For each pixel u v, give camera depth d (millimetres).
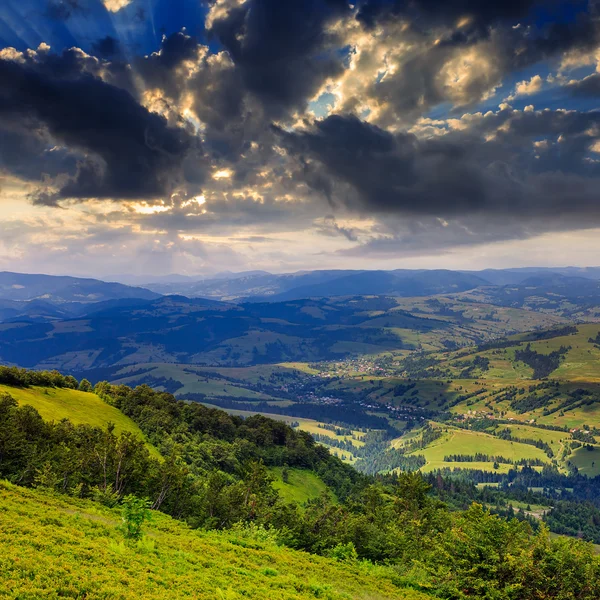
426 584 53750
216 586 34344
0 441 81875
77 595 25234
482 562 49844
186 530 59938
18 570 26219
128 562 34250
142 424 169750
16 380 156500
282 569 48656
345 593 43656
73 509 57125
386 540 82625
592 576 46281
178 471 90062
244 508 93875
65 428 110438
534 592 46625
